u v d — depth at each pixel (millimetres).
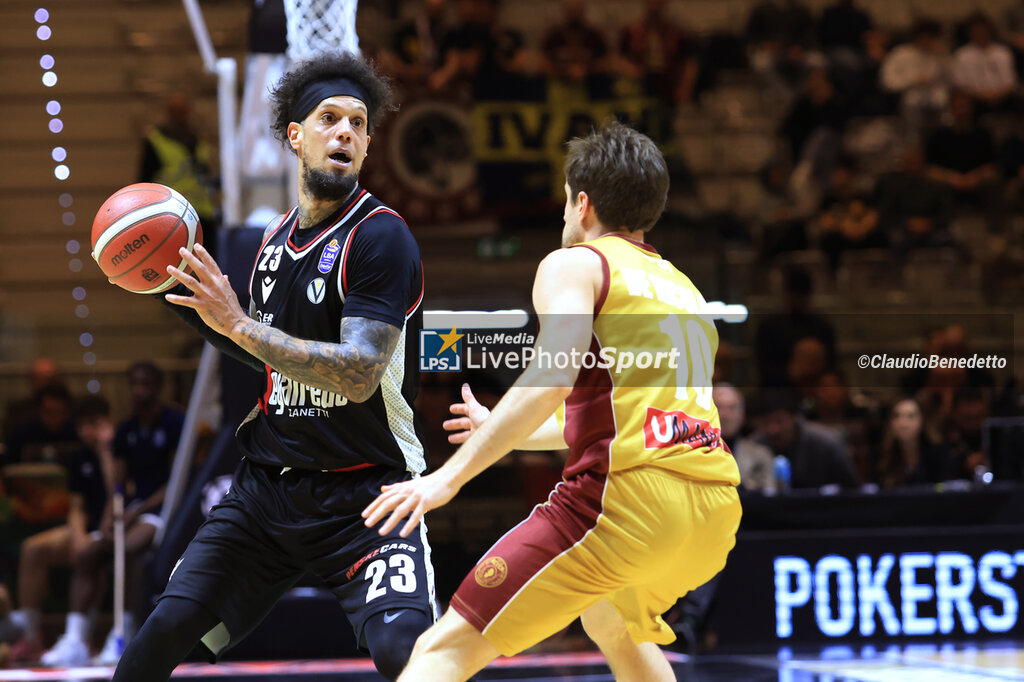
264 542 7938
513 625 7082
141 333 28906
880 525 16391
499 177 31109
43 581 19203
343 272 7777
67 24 35625
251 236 14945
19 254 33656
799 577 15891
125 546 17891
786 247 31203
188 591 7699
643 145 7930
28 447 21578
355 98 8062
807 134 33781
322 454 7848
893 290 31031
